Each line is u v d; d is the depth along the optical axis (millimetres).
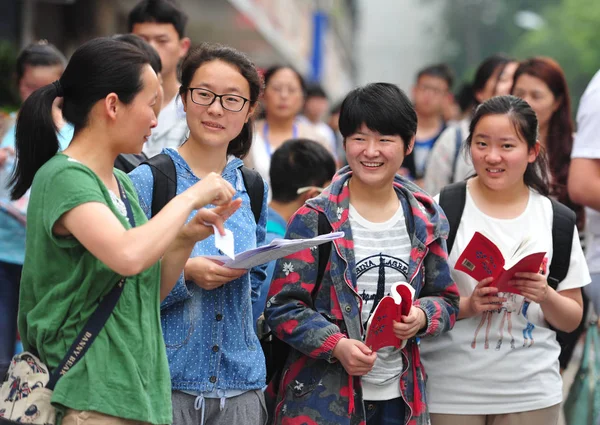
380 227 7480
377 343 7016
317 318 7137
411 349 7492
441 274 7602
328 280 7344
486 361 7938
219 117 7094
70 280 5945
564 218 8227
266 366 7773
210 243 7207
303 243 6578
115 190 6328
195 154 7262
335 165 9508
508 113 8000
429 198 7699
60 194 5840
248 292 7234
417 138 15070
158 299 6262
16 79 11227
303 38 51375
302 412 7254
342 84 84312
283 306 7211
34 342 6090
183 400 6887
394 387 7398
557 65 10727
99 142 6152
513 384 7969
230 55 7191
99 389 5852
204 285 6801
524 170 8133
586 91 9977
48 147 6203
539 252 7367
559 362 9141
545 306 7938
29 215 6070
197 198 6031
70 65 6152
